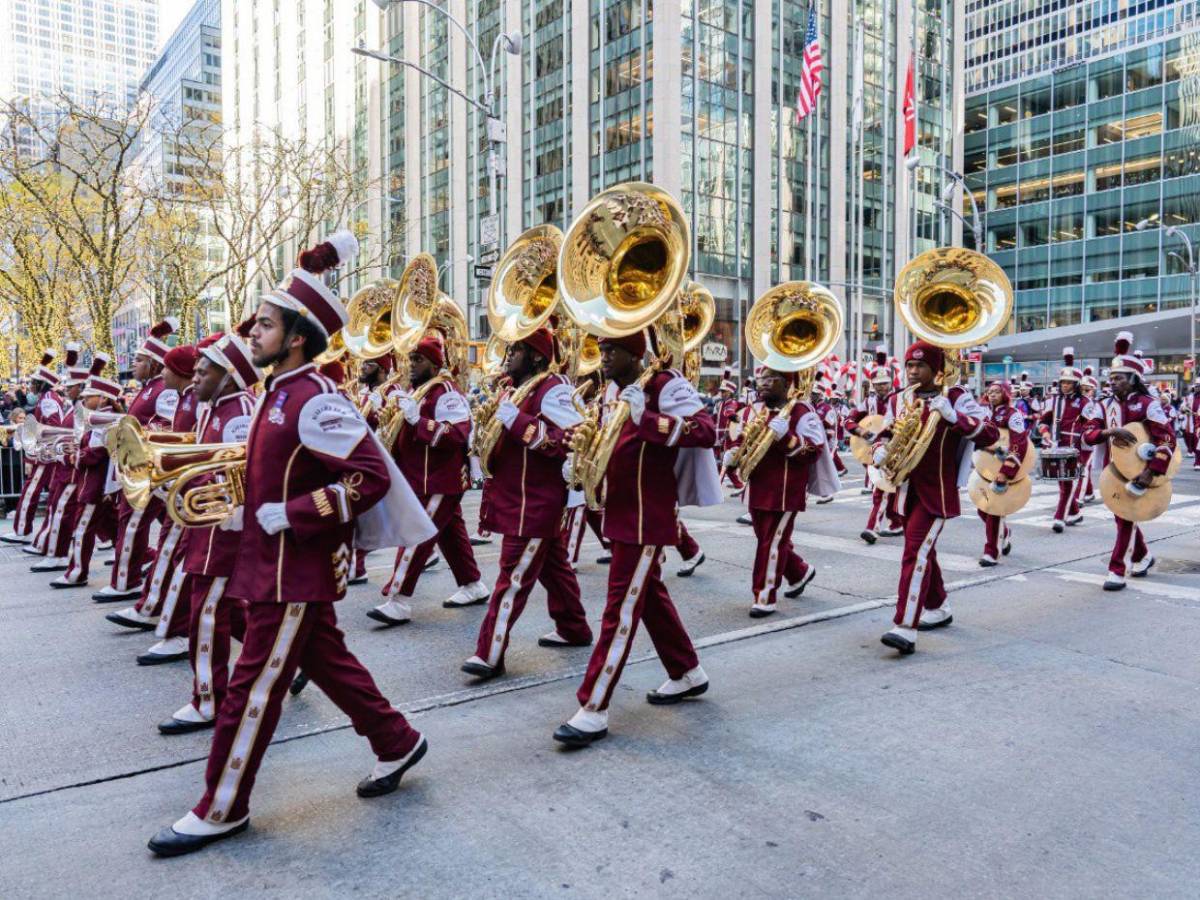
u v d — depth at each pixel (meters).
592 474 4.39
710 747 4.50
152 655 5.86
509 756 4.39
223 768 3.52
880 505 10.61
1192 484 16.98
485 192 44.00
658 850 3.51
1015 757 4.39
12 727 4.81
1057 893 3.22
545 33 40.91
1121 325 40.34
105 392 8.04
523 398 5.47
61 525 8.77
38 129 16.86
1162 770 4.26
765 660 5.96
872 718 4.90
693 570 8.83
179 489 3.55
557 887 3.25
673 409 4.50
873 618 7.09
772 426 6.86
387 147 50.16
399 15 48.56
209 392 4.71
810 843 3.56
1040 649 6.22
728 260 37.84
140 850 3.54
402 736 3.95
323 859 3.45
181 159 26.17
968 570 8.95
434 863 3.42
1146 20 55.44
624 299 4.66
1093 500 14.45
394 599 6.82
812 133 40.06
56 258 18.08
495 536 10.75
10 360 30.52
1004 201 55.12
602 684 4.52
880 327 42.75
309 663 3.73
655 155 35.88
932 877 3.32
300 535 3.38
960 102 46.38
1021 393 21.75
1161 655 6.07
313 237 32.31
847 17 41.03
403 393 7.05
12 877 3.34
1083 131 51.56
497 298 5.89
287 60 57.16
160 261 19.44
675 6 35.56
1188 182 47.47
